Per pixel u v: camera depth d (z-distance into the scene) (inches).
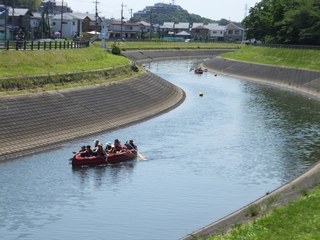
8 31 4151.1
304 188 1153.4
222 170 1509.6
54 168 1465.3
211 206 1217.4
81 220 1121.4
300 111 2539.4
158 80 2950.3
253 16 5885.8
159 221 1122.7
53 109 1856.5
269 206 1047.0
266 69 4033.0
